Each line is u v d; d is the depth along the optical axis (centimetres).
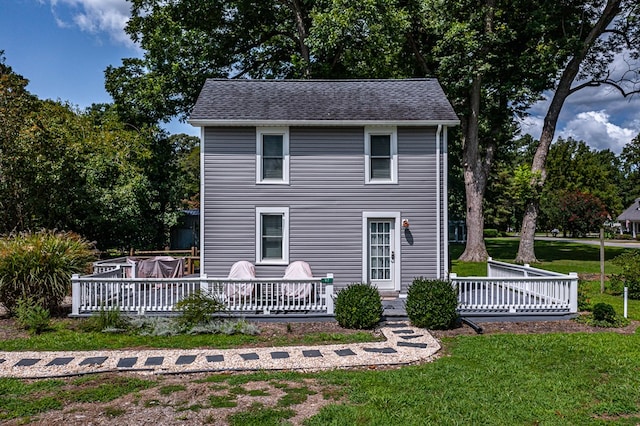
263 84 1488
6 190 1734
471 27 2267
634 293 1408
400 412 545
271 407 557
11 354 802
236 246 1302
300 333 960
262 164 1312
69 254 1138
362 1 1991
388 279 1324
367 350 826
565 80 2402
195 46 2367
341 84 1502
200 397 592
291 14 2511
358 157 1318
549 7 2241
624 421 534
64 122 2161
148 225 2459
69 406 565
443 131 1335
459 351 819
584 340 889
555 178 5866
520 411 554
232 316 1068
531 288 1202
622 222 5891
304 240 1309
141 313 1080
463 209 4722
